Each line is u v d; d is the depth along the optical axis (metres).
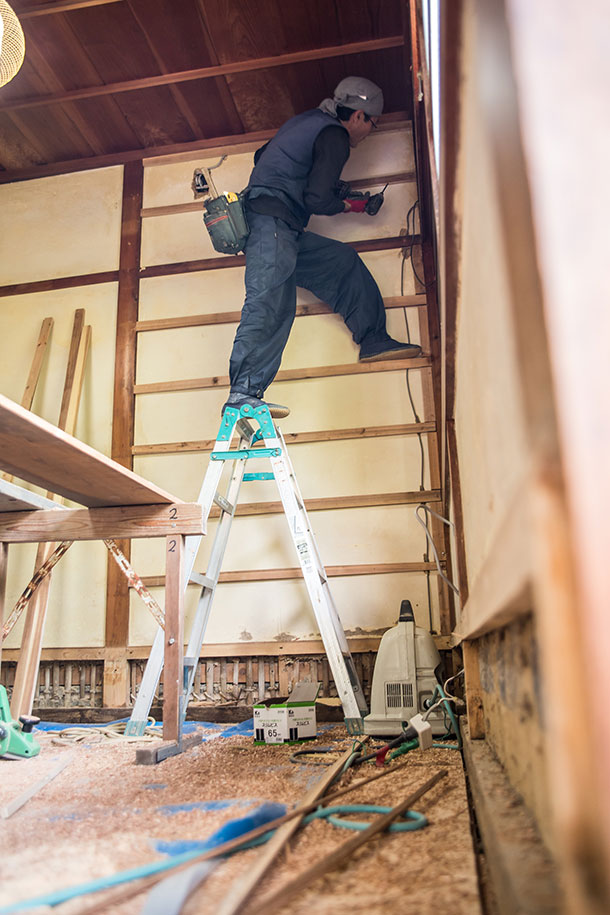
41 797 1.39
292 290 3.13
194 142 3.91
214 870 0.85
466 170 0.67
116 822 1.14
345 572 3.21
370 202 3.46
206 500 2.68
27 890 0.80
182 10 3.21
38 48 3.37
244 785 1.46
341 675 2.48
